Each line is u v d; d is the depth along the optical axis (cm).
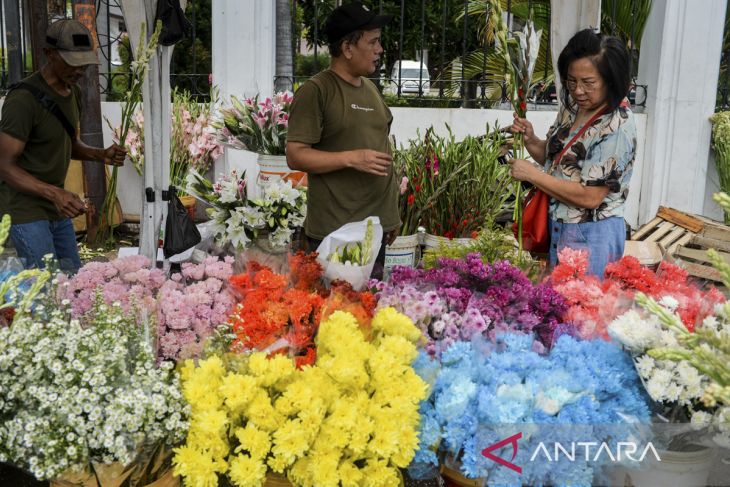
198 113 607
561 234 286
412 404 171
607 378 180
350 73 309
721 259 147
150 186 361
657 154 616
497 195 412
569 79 267
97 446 163
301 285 247
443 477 190
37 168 326
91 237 598
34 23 575
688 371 176
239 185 350
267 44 597
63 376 169
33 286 185
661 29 600
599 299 227
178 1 349
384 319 195
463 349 190
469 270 238
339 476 165
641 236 493
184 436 171
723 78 768
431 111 620
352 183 316
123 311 207
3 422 173
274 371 175
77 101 348
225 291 249
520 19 774
